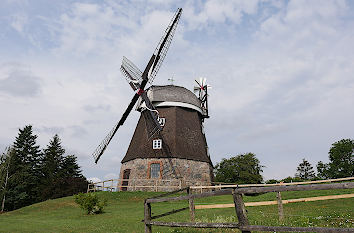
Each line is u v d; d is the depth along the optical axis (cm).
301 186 547
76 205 2642
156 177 3256
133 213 1998
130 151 3612
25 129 6338
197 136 3631
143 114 3634
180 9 3319
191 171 3341
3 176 4847
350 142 6694
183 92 3822
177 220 1411
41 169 6184
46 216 2175
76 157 6856
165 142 3397
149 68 3228
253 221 1177
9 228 1522
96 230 1342
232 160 5750
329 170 6612
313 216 1237
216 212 1673
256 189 581
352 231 456
